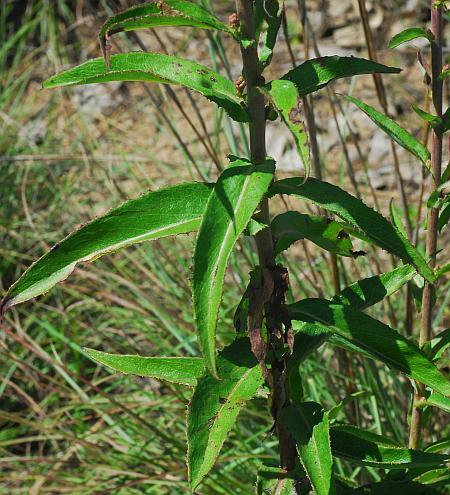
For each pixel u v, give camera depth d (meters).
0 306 1.50
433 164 1.88
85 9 6.00
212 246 1.40
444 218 1.92
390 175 4.51
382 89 2.58
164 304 3.83
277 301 1.61
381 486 1.96
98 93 5.48
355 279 3.49
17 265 4.31
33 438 3.39
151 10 1.40
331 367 3.26
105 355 1.73
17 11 6.29
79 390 3.40
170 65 1.56
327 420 1.63
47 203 4.62
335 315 1.66
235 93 1.55
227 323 3.53
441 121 1.82
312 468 1.58
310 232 1.64
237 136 4.42
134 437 3.39
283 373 1.68
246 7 1.46
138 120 5.27
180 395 3.25
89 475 3.29
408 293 2.73
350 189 4.45
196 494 2.91
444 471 2.02
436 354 1.99
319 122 4.88
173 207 1.54
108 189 4.60
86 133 5.05
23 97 5.51
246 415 3.21
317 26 5.58
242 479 3.00
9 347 3.86
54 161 4.74
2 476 3.38
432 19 1.78
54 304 4.12
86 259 1.52
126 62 1.55
